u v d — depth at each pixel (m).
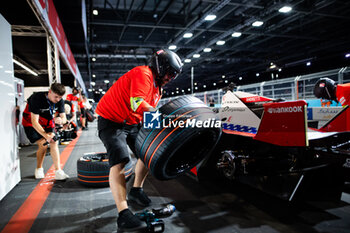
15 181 2.72
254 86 10.31
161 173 1.47
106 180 2.68
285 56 20.39
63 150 5.20
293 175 1.98
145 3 11.16
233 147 2.69
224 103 2.83
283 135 1.95
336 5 11.57
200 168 2.74
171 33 15.95
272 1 10.50
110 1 11.48
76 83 11.37
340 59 19.83
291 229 1.70
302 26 14.69
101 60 22.17
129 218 1.57
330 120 2.31
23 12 4.88
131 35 16.11
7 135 2.54
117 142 1.72
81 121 10.15
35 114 2.72
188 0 11.00
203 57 21.17
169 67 1.68
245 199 2.28
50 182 2.91
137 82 1.57
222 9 11.84
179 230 1.71
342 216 1.89
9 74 2.64
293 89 8.85
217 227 1.75
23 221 1.90
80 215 1.99
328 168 2.00
